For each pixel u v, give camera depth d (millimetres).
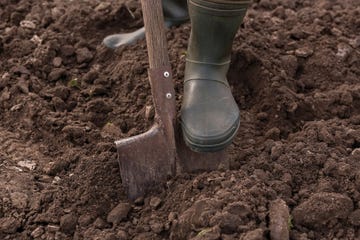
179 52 3613
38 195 2916
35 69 3777
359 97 3527
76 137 3291
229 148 3107
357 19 4137
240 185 2736
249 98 3533
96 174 2941
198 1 2799
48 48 3820
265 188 2748
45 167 3141
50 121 3365
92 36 4051
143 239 2709
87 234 2744
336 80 3693
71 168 3104
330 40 3912
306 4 4520
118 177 2953
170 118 2902
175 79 3449
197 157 2975
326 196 2709
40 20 4152
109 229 2777
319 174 2910
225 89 2998
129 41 3826
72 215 2814
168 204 2818
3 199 2883
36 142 3359
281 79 3545
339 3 4523
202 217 2609
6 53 3912
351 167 2906
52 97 3541
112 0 4336
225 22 2842
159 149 2916
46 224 2816
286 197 2789
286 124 3396
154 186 2943
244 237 2516
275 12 4250
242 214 2604
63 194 2906
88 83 3676
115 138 3262
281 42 3852
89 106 3451
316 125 3250
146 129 3309
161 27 2873
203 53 2969
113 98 3559
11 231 2785
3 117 3520
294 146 3053
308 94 3592
